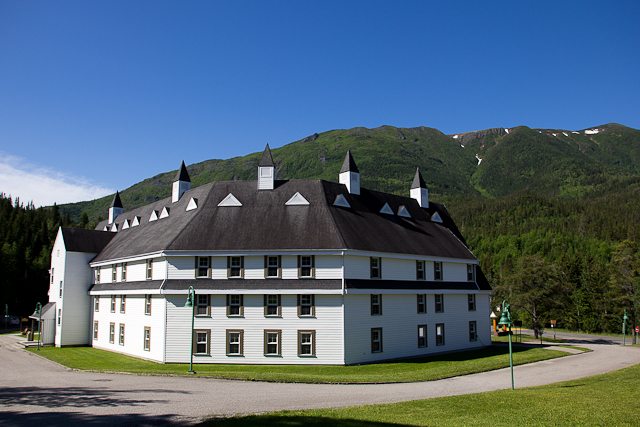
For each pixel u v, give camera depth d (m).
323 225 42.47
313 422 16.19
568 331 107.56
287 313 39.56
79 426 15.80
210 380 27.33
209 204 45.69
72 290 56.41
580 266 113.00
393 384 27.64
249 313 39.62
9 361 41.69
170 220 50.00
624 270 85.50
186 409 18.61
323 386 25.92
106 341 51.69
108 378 28.12
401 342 44.16
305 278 40.00
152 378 28.09
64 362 40.19
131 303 46.53
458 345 51.00
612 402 21.02
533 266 78.44
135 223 60.50
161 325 40.47
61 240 58.28
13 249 108.00
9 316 96.38
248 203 45.59
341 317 39.38
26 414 17.62
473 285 54.62
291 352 39.00
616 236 172.25
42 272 107.75
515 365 39.16
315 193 46.53
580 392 24.08
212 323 39.69
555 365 39.69
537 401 21.23
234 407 19.17
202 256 40.78
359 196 51.50
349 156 52.00
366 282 41.69
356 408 19.22
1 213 134.62
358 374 32.88
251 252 40.19
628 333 95.31
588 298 105.25
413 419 17.16
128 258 47.16
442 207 64.81
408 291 45.03
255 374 29.03
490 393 23.62
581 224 194.88
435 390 25.44
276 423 15.96
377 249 43.03
